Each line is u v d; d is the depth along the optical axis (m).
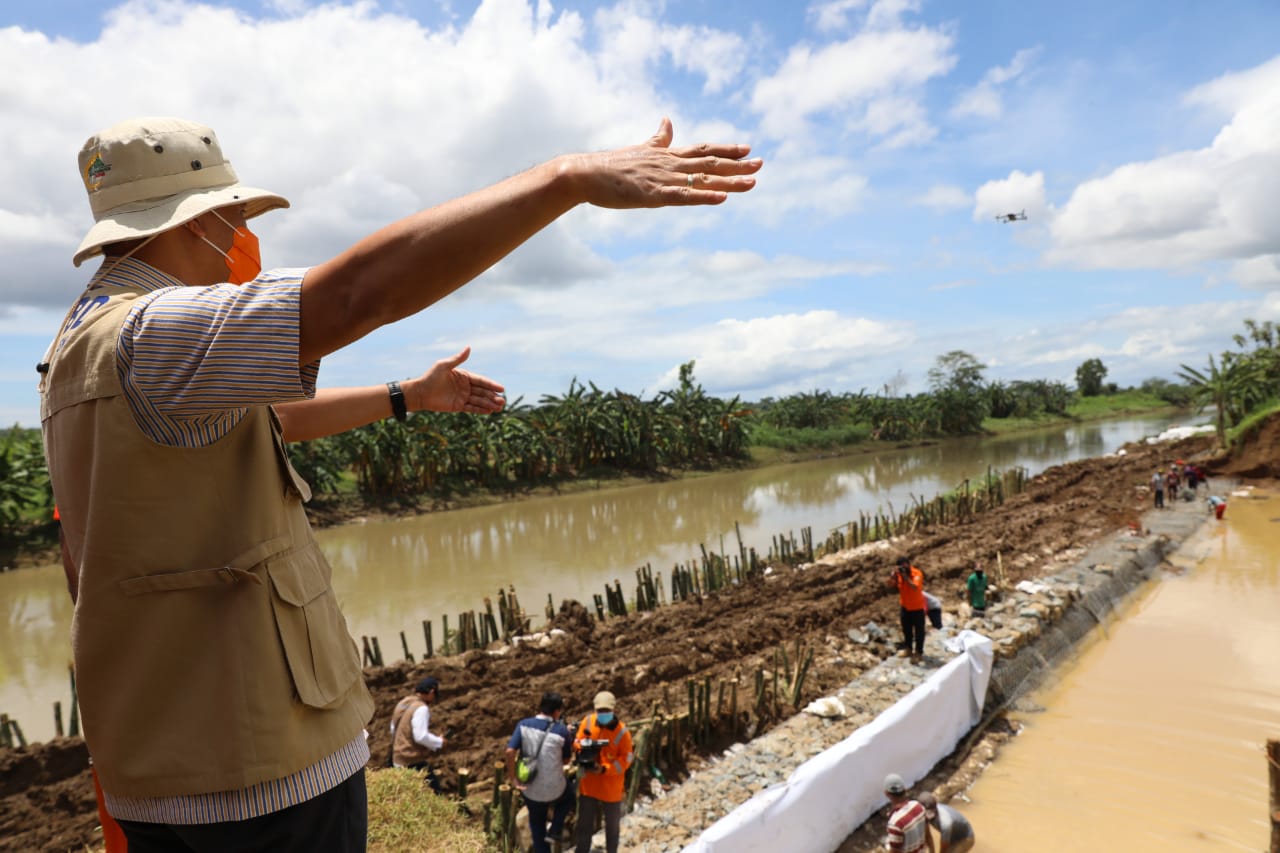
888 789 6.19
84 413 0.92
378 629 15.21
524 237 0.90
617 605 13.93
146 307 0.90
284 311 0.84
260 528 1.00
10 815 6.64
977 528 20.05
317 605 1.08
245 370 0.84
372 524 30.34
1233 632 13.04
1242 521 21.91
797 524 26.30
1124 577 15.73
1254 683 10.87
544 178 0.90
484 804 6.14
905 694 9.30
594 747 6.09
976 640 9.91
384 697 9.73
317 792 1.02
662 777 7.79
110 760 0.96
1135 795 8.02
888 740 7.74
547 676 10.36
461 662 10.90
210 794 0.96
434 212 0.86
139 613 0.93
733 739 8.57
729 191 0.92
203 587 0.95
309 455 30.39
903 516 21.03
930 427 66.00
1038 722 9.79
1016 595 13.39
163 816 0.97
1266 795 7.98
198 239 1.11
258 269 1.23
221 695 0.95
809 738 8.25
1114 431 68.12
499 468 37.44
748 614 13.05
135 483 0.90
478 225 0.85
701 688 8.45
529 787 6.11
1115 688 10.89
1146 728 9.58
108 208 1.07
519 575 19.64
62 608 18.16
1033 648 11.49
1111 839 7.27
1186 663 11.77
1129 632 13.37
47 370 1.04
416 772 3.56
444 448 34.25
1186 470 25.95
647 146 0.95
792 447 53.00
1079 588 13.98
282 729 0.99
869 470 44.16
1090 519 21.27
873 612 12.57
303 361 0.88
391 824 3.14
